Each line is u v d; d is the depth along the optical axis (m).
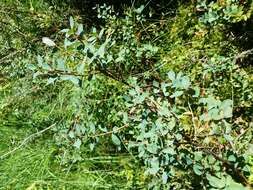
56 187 2.91
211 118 1.66
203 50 3.04
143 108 1.83
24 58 3.99
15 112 3.71
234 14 2.80
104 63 1.84
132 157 2.81
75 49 1.80
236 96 2.64
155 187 1.94
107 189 2.76
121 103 2.67
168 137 1.74
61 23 4.19
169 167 1.77
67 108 3.41
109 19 3.29
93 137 1.95
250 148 1.67
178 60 3.03
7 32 4.16
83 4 4.20
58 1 4.36
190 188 1.86
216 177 1.66
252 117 2.50
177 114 1.82
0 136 3.50
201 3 2.93
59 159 3.07
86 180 2.87
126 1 4.12
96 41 1.89
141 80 2.88
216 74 2.73
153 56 3.16
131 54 2.92
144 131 1.80
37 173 3.07
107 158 2.90
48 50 3.98
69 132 2.02
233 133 2.51
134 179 2.67
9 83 4.02
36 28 4.25
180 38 3.28
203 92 2.72
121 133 2.54
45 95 3.71
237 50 3.01
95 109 2.66
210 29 3.12
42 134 3.41
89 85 2.86
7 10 4.29
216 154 1.71
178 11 3.73
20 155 3.21
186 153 1.71
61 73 1.76
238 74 2.70
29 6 4.53
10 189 3.07
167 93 1.76
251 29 3.05
